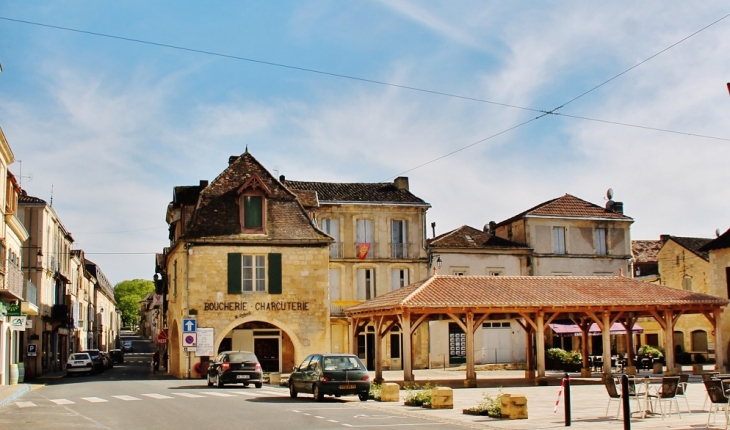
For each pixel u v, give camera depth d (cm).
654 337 5191
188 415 1714
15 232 3497
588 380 3114
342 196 4434
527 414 1700
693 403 2028
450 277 2977
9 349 3269
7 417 1738
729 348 4044
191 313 3466
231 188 3712
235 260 3547
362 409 1900
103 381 3497
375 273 4378
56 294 5038
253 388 2773
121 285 14588
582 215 4775
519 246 4634
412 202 4472
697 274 4928
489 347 4509
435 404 1931
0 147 2967
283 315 3569
